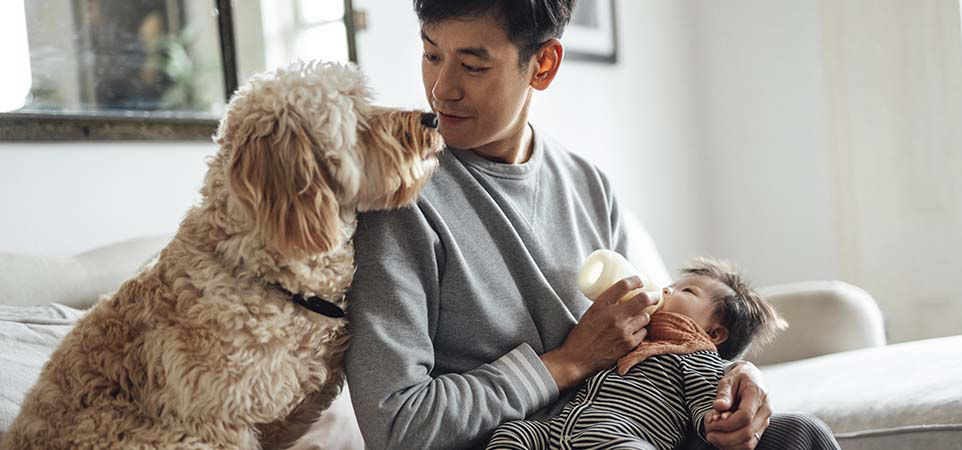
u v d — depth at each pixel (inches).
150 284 48.4
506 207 54.6
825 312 90.4
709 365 52.1
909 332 128.5
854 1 129.9
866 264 131.8
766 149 144.1
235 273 47.4
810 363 82.0
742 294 60.4
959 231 123.4
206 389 45.6
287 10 92.4
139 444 45.6
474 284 51.3
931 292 126.3
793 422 48.3
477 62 52.1
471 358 52.1
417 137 50.2
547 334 53.4
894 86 127.4
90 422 46.5
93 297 65.1
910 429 60.5
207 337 45.9
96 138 75.7
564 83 123.9
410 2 106.8
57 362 49.0
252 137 46.7
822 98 137.3
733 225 148.4
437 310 51.3
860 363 76.3
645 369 51.9
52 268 63.9
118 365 47.4
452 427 46.9
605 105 131.8
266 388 46.4
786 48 140.9
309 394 49.8
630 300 52.4
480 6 51.1
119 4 78.6
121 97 78.5
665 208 143.0
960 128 122.5
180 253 48.4
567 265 56.0
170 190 82.7
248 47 88.7
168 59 82.1
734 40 146.6
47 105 73.2
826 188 137.7
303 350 47.9
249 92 48.8
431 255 50.5
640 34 139.8
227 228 47.6
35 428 47.2
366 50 100.8
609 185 63.7
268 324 46.3
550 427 49.0
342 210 49.9
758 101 144.5
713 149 149.7
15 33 71.4
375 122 50.1
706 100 149.9
